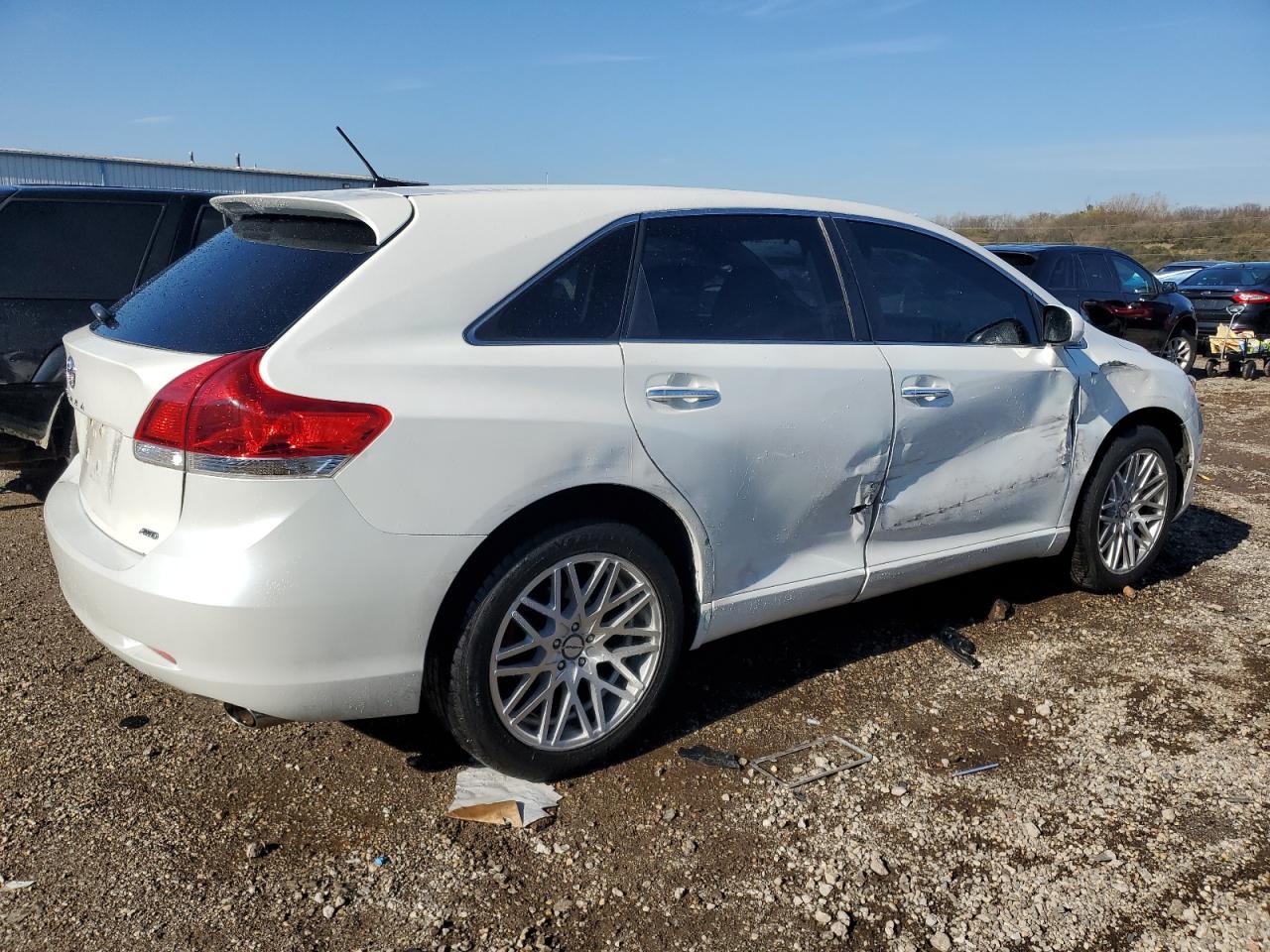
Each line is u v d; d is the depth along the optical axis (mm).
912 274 3783
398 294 2615
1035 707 3473
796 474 3273
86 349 2953
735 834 2732
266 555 2396
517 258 2816
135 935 2309
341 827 2727
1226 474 7273
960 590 4586
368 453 2457
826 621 4207
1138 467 4477
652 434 2916
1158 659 3869
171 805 2811
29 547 5031
